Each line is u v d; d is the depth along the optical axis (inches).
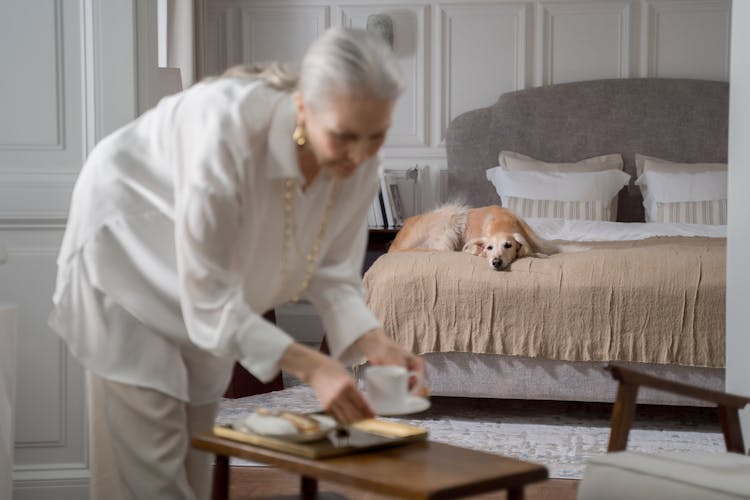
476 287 165.6
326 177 75.9
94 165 81.7
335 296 80.2
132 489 83.8
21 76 116.0
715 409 185.0
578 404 189.5
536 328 164.4
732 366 116.6
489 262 166.7
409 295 167.5
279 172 71.1
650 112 251.4
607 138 252.8
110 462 89.9
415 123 263.0
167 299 80.4
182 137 74.4
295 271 78.7
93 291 81.8
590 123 252.8
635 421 174.4
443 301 166.6
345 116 63.0
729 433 91.3
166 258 79.4
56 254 115.6
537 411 182.5
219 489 69.7
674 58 256.2
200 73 257.0
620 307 162.2
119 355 82.0
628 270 163.3
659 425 171.5
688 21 255.3
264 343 68.7
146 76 119.0
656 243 198.5
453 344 166.2
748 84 113.1
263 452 65.5
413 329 167.5
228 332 69.9
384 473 61.1
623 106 252.2
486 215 200.4
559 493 128.7
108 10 116.3
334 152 65.5
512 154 252.7
